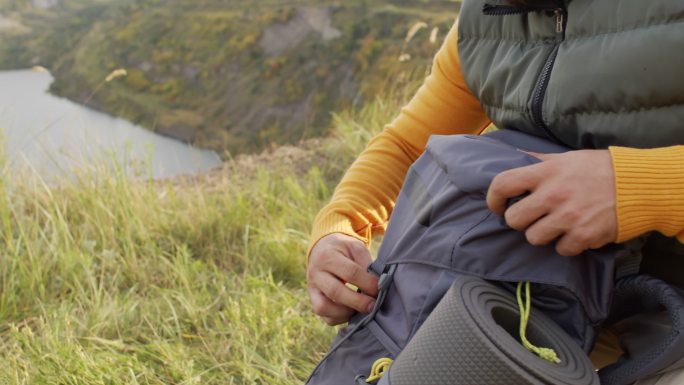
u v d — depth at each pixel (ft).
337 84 245.65
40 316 8.09
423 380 2.77
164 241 11.19
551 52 3.33
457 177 3.15
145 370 6.61
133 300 8.84
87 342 7.65
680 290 3.10
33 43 341.82
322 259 3.95
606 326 3.59
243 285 8.95
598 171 2.75
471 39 3.92
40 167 12.25
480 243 3.02
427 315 3.14
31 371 6.72
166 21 323.16
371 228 4.48
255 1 309.22
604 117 3.10
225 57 285.64
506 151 3.19
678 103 2.86
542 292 3.04
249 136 239.50
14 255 9.33
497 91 3.70
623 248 2.99
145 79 286.46
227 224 11.46
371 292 3.74
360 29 258.78
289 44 276.00
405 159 4.54
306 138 18.99
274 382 6.51
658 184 2.72
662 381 3.12
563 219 2.75
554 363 2.71
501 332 2.69
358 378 3.33
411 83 18.54
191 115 259.80
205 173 16.19
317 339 7.50
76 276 9.28
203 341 7.33
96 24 347.97
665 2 2.82
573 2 3.18
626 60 2.93
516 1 3.29
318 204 12.94
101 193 11.80
